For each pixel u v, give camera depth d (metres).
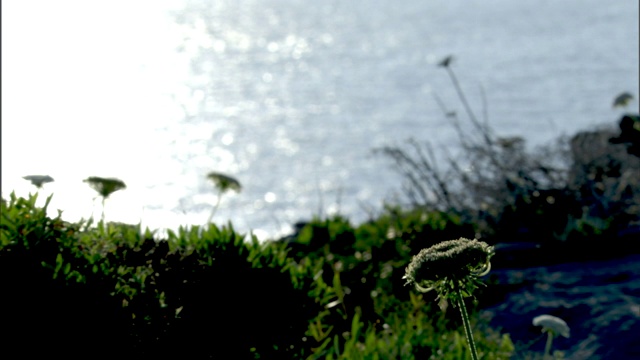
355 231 10.38
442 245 5.09
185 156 104.94
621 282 8.69
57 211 6.69
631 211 10.75
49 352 6.35
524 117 123.00
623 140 10.48
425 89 176.88
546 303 8.38
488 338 8.09
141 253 6.67
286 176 87.00
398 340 7.93
